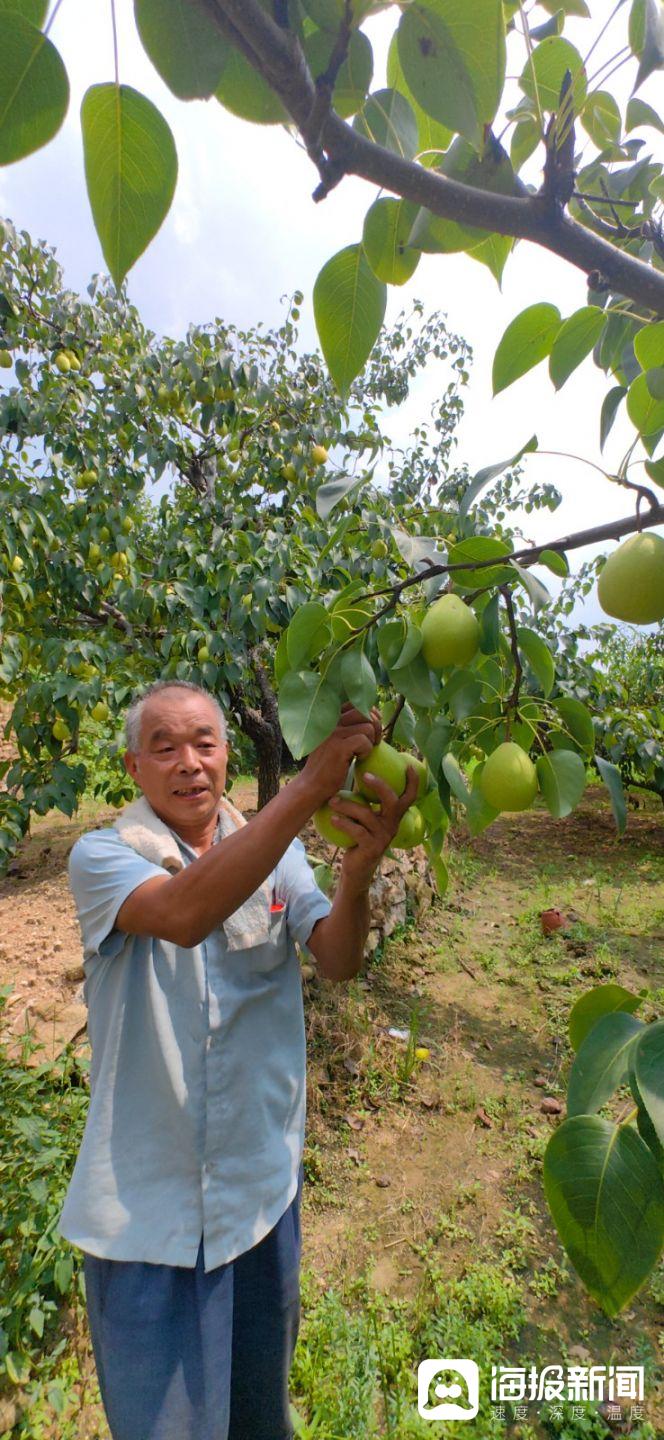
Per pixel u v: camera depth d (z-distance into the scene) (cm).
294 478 482
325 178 69
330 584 425
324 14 67
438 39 62
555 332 111
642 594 100
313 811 120
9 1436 214
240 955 163
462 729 127
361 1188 320
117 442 469
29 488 408
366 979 482
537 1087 384
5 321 422
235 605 397
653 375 94
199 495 520
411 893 572
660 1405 232
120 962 154
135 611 421
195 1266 149
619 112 126
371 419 549
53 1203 248
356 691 104
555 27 102
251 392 473
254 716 550
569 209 146
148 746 170
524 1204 311
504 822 941
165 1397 139
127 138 63
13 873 647
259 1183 158
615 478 99
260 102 72
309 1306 262
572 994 476
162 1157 150
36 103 59
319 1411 223
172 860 160
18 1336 227
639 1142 90
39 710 391
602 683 745
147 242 68
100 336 473
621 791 117
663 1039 89
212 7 58
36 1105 283
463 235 96
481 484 101
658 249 126
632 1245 86
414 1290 273
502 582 106
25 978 430
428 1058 403
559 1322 263
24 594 379
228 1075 155
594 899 652
